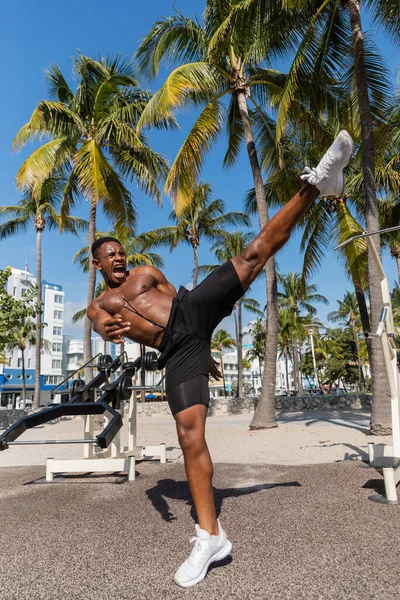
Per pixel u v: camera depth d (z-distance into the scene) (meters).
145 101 13.93
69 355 61.84
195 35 11.09
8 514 3.19
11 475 5.18
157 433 11.38
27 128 12.75
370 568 1.87
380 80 9.39
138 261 24.11
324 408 17.66
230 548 2.03
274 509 2.91
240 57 11.09
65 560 2.17
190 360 2.17
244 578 1.84
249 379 85.06
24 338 29.56
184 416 2.09
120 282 2.64
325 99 9.98
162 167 14.42
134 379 5.88
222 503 3.15
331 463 4.83
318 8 9.06
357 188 14.51
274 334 11.13
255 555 2.10
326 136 10.98
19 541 2.51
